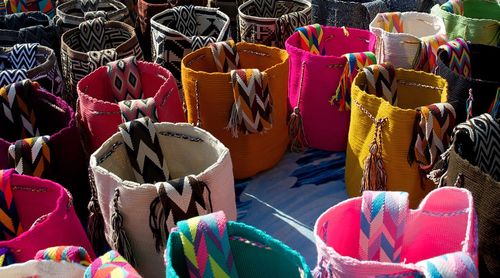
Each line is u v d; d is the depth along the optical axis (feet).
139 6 7.63
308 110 5.67
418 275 2.65
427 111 4.21
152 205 3.49
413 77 4.98
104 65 5.43
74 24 6.84
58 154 4.18
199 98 5.06
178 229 2.95
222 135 5.20
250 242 3.07
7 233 3.76
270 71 5.05
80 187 4.54
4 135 4.90
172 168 4.41
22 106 4.79
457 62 5.17
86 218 4.73
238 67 5.65
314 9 7.16
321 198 5.25
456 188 3.11
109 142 3.98
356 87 4.65
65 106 4.58
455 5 6.56
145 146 4.06
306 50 6.06
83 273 2.86
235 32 8.20
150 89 5.35
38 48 5.81
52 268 2.83
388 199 3.16
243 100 4.84
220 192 3.69
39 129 4.96
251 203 5.21
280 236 4.80
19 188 3.69
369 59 5.26
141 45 7.80
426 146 4.28
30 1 7.66
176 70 6.19
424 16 6.27
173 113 4.91
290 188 5.40
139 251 3.75
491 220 3.36
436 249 3.39
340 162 5.77
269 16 7.45
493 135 3.99
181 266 3.02
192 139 4.17
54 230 3.30
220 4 8.09
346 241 3.44
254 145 5.24
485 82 4.58
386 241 3.21
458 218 3.20
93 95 5.22
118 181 3.53
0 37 6.36
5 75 5.21
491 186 3.33
